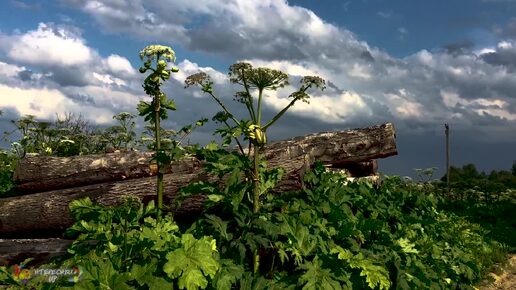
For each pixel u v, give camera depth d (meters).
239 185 3.84
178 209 4.67
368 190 5.18
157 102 3.83
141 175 5.44
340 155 6.00
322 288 3.25
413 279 3.91
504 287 5.44
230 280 3.06
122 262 2.99
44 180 5.48
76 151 8.60
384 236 4.29
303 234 3.56
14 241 4.62
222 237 3.51
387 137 6.00
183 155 3.85
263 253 3.67
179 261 2.83
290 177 4.56
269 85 3.58
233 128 3.60
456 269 4.81
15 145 8.65
